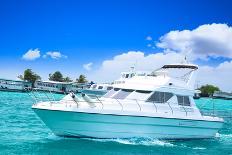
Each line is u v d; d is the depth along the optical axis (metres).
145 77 19.14
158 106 17.88
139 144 16.86
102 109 16.23
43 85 88.06
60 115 15.98
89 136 16.55
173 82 18.72
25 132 19.83
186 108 18.81
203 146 18.03
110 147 15.77
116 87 18.73
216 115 20.69
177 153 15.85
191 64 19.75
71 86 78.62
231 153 16.61
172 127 17.95
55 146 15.61
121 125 16.69
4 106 41.50
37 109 16.34
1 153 14.16
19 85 93.62
